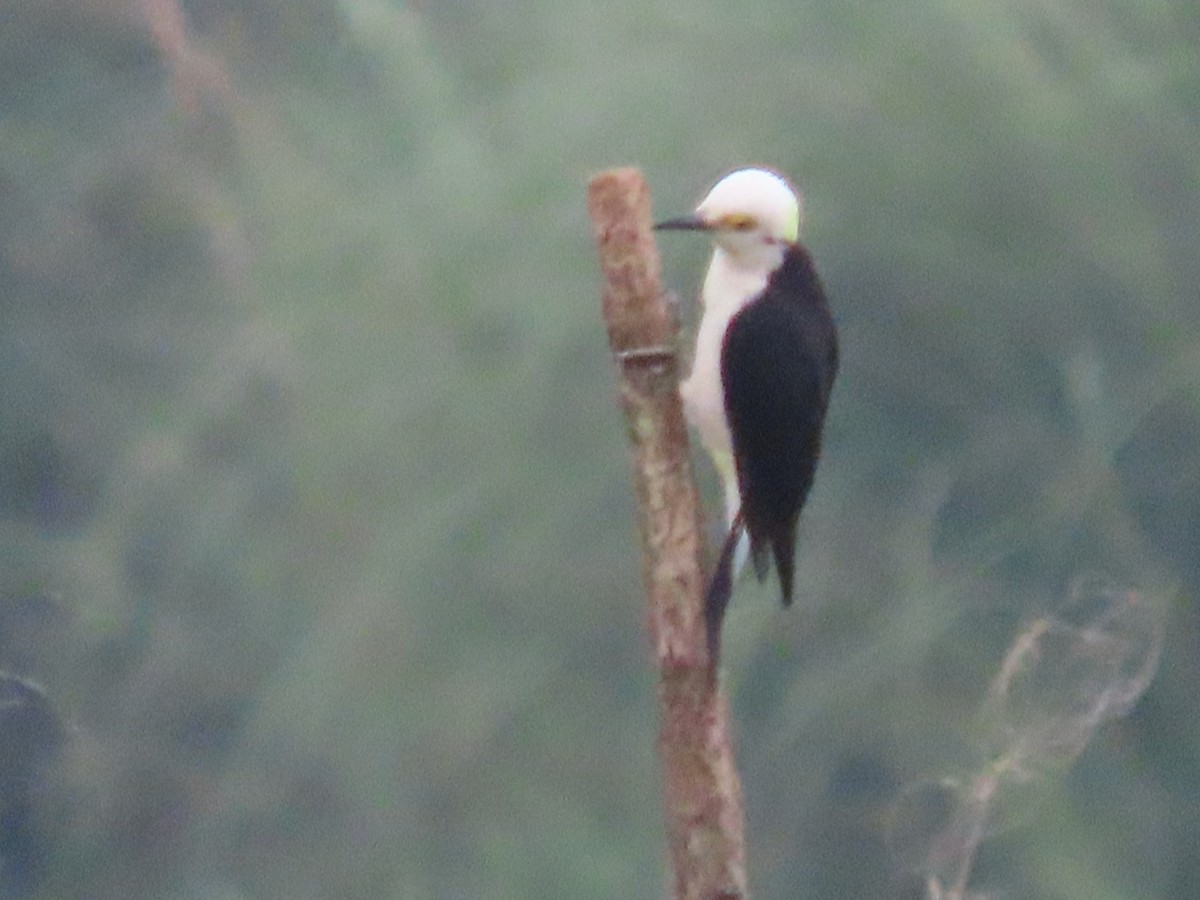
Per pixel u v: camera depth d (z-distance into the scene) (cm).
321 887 1580
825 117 1584
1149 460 1609
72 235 1908
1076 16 1603
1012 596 1567
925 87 1586
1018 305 1599
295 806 1611
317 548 1611
